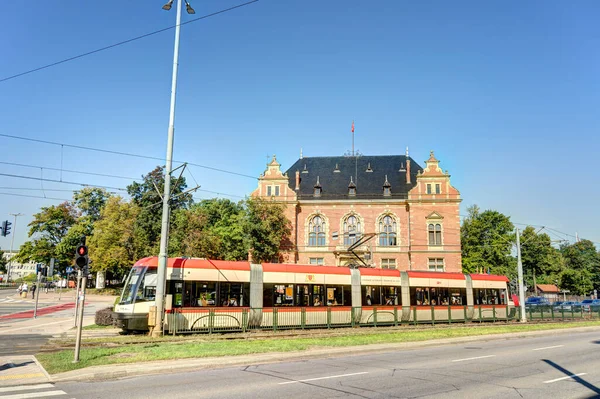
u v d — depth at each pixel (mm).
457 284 33906
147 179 61250
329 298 27859
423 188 55469
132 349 16062
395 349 19125
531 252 85875
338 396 9812
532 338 24672
